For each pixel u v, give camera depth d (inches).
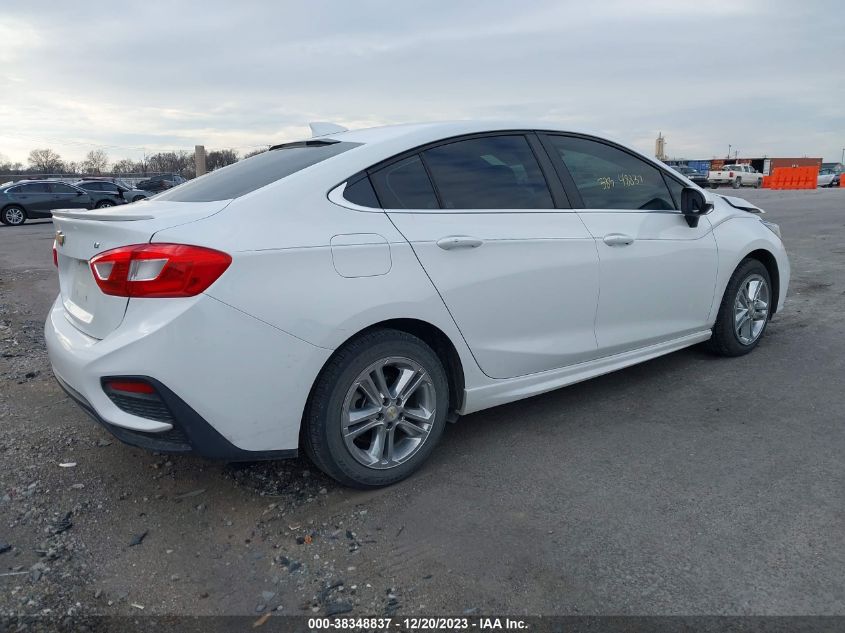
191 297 97.8
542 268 134.9
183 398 98.9
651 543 102.0
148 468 130.0
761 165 2068.2
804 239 440.5
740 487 117.8
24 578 96.3
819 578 92.5
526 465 129.1
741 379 172.1
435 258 120.1
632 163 161.5
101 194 908.6
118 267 100.0
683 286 165.5
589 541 103.0
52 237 636.1
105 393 102.7
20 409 159.5
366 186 118.0
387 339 115.9
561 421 149.9
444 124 133.7
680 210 167.9
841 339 203.9
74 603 91.4
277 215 107.3
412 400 125.7
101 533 108.3
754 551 99.0
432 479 124.6
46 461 132.6
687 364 185.3
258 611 90.0
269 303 102.3
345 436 113.9
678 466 126.5
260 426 105.3
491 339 130.2
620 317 152.6
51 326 121.0
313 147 131.6
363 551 102.4
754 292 188.5
